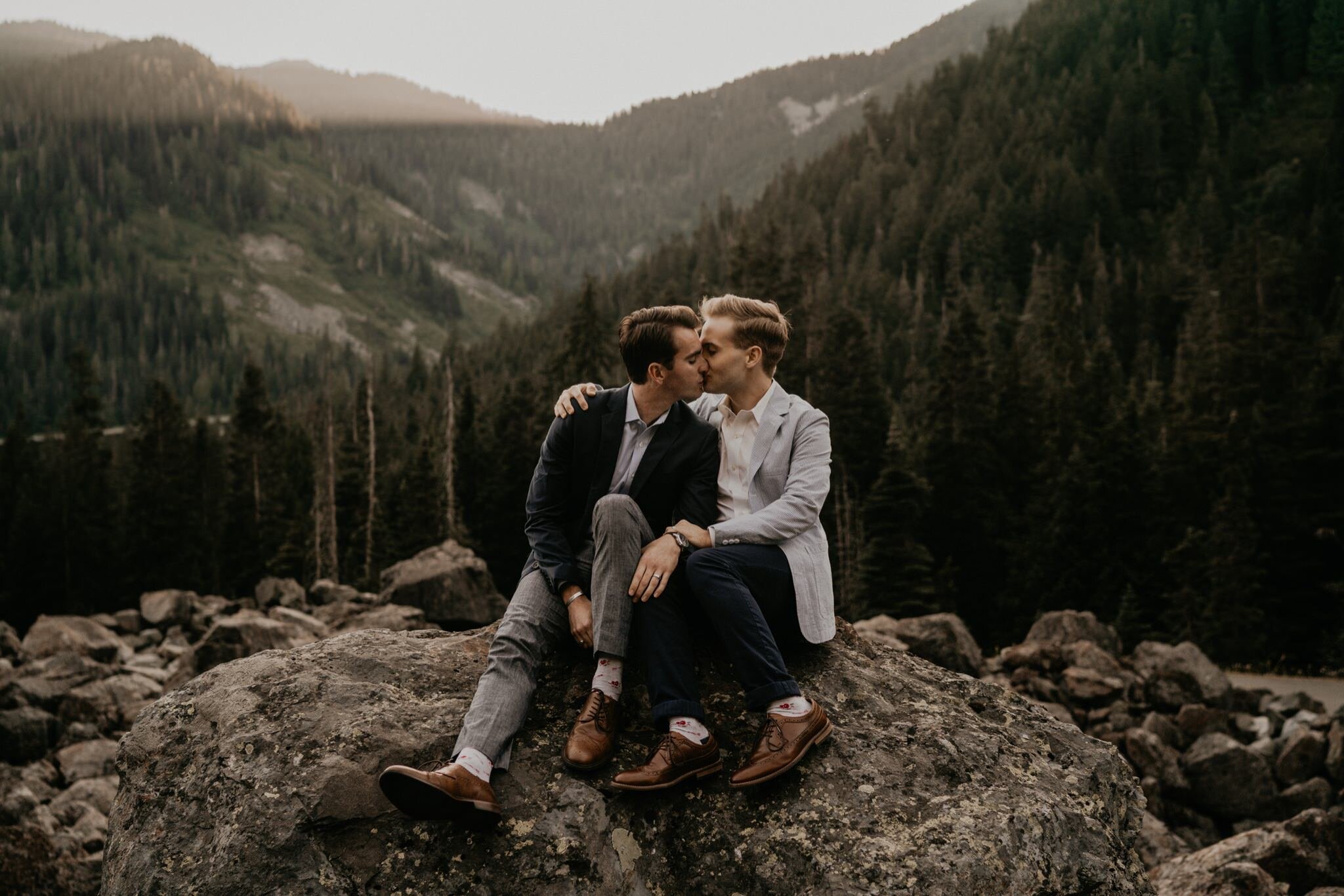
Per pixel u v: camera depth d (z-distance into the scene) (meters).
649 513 3.80
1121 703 15.34
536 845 3.23
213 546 64.75
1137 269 130.12
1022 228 151.00
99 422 79.75
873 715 3.79
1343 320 88.94
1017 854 3.19
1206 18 186.62
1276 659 39.19
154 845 3.33
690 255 162.62
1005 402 61.47
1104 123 177.25
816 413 3.95
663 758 3.30
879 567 43.00
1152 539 46.97
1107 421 59.97
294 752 3.43
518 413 63.84
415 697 3.83
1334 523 44.69
